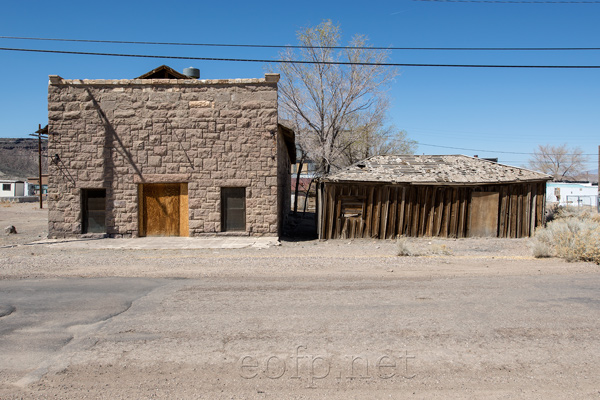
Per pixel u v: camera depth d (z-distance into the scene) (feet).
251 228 55.47
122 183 55.11
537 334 18.16
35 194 249.55
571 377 14.35
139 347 17.07
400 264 35.86
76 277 30.42
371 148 109.40
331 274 31.12
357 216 57.36
